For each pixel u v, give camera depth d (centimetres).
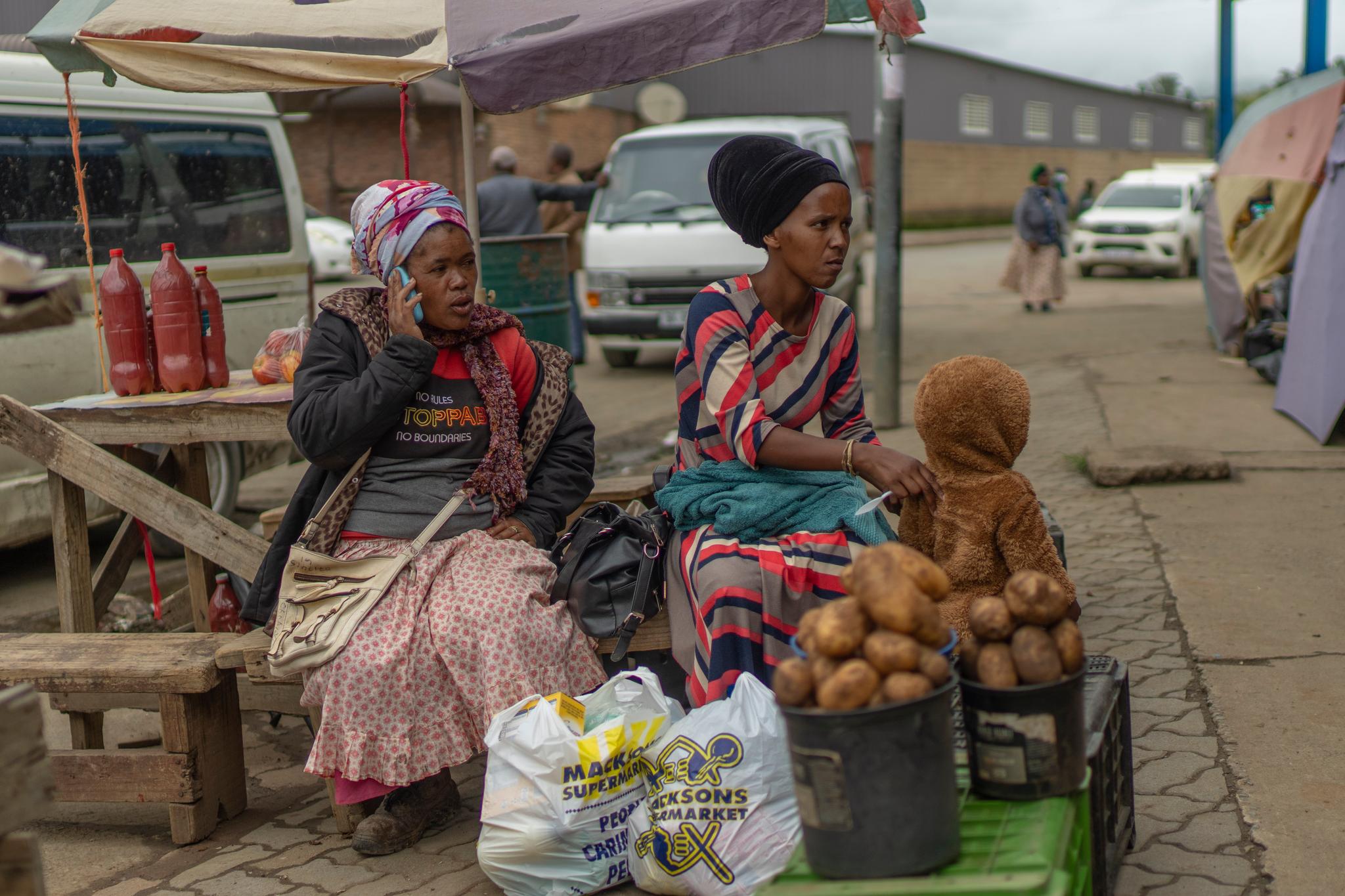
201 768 336
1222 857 288
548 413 349
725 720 275
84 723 381
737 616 304
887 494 302
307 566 319
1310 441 721
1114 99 5416
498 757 282
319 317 330
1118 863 276
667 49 373
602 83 378
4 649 347
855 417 338
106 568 447
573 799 277
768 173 304
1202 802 317
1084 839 236
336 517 327
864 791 204
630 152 1152
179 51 382
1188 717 369
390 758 302
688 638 316
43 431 394
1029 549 285
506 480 332
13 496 562
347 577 317
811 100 3728
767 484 317
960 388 284
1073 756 226
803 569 307
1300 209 920
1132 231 1953
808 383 325
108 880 317
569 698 295
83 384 583
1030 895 198
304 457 328
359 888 302
